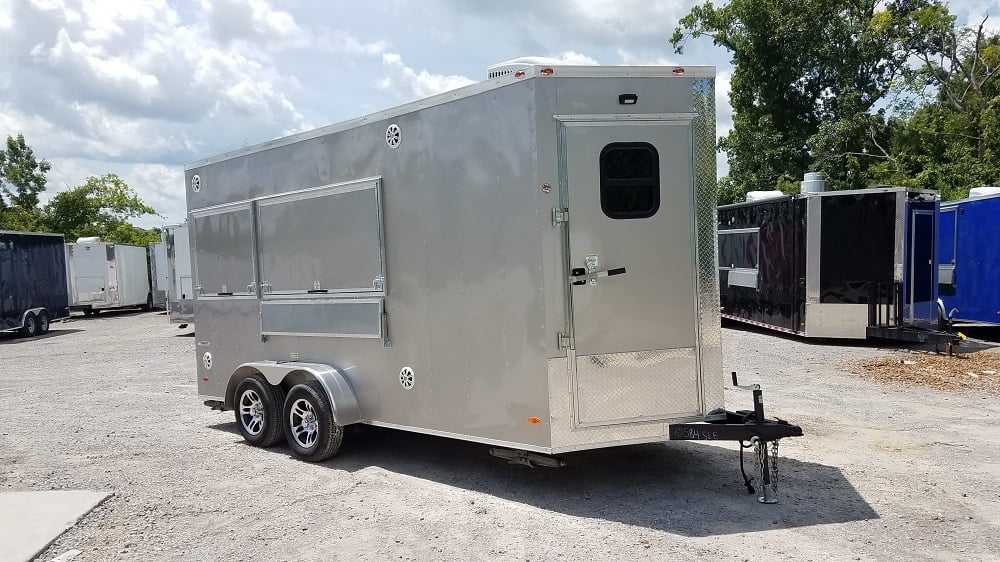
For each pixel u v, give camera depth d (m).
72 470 5.89
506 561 3.83
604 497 4.83
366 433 6.90
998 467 5.37
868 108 26.97
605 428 4.65
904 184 23.02
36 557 4.04
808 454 5.76
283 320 6.50
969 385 8.59
